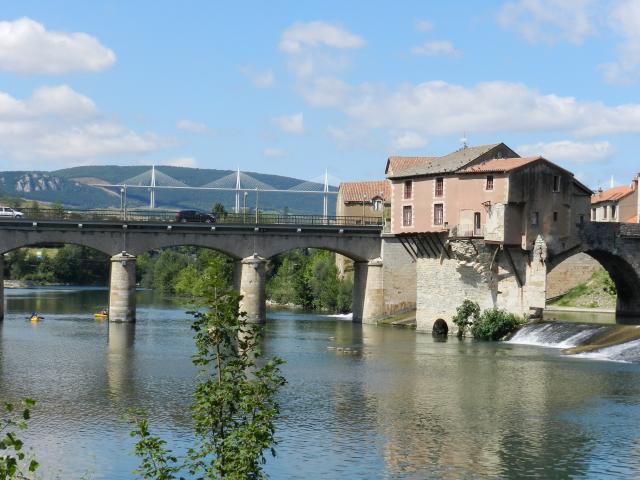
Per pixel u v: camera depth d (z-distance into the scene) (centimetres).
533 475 4531
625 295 11138
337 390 6538
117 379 6925
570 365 7619
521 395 6362
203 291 3078
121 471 4525
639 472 4588
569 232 9844
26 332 10031
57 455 4778
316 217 13575
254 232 11700
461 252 9862
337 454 4841
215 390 3016
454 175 10288
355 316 12381
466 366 7619
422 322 10675
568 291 12506
